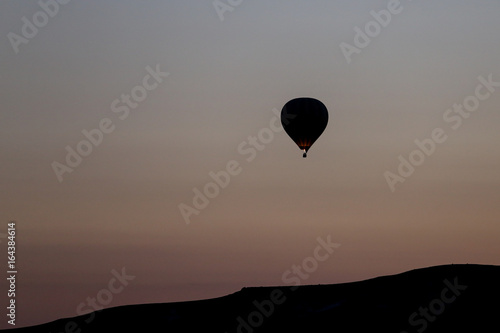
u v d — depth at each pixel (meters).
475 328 76.44
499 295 82.94
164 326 90.00
